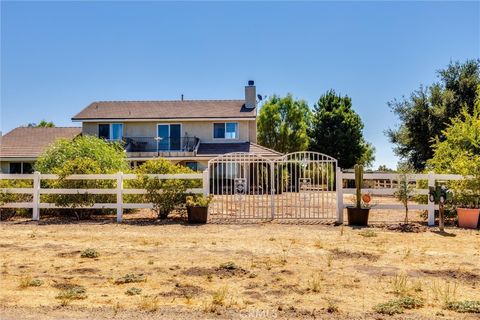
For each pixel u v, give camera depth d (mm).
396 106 30219
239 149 30281
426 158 29250
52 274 7453
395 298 6145
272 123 49062
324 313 5559
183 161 29750
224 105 34531
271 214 14258
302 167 19000
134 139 31812
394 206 13508
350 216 13094
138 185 15055
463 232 11805
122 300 6078
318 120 47656
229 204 19125
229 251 9273
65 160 17016
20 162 31125
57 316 5457
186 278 7195
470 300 6012
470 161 13711
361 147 47312
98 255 8898
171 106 34406
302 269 7766
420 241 10445
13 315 5504
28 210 15680
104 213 15922
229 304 5902
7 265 8102
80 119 31562
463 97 28516
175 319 5352
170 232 11797
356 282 6945
